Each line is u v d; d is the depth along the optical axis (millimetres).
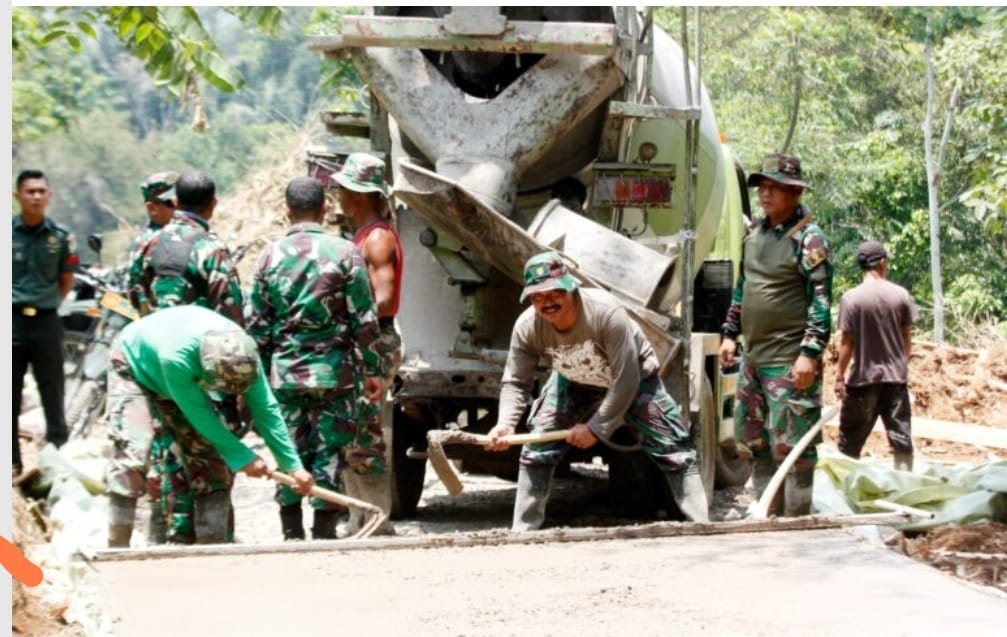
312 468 9609
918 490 10523
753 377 10672
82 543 9141
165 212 10594
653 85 11633
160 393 8789
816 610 7008
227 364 8234
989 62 24141
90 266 17281
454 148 10695
